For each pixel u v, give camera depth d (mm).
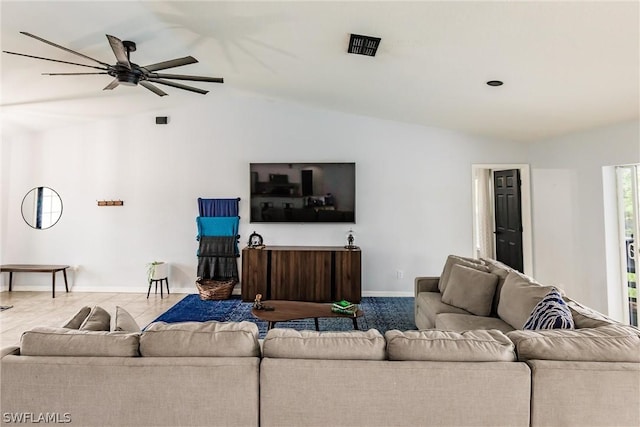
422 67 3148
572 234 4543
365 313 4621
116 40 2500
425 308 3592
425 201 5457
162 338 1590
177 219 5590
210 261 5469
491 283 3135
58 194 5660
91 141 5633
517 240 5488
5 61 3508
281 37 3029
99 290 5633
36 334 1602
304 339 1607
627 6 1874
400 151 5473
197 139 5582
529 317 2250
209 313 4617
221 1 2566
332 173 5430
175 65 2971
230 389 1515
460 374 1496
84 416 1520
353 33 2697
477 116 4410
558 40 2307
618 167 4051
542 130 4594
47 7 2713
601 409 1484
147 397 1516
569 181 4586
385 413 1507
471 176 5418
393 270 5484
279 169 5457
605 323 1883
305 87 4445
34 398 1518
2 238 5629
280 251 5082
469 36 2447
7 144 5652
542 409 1494
